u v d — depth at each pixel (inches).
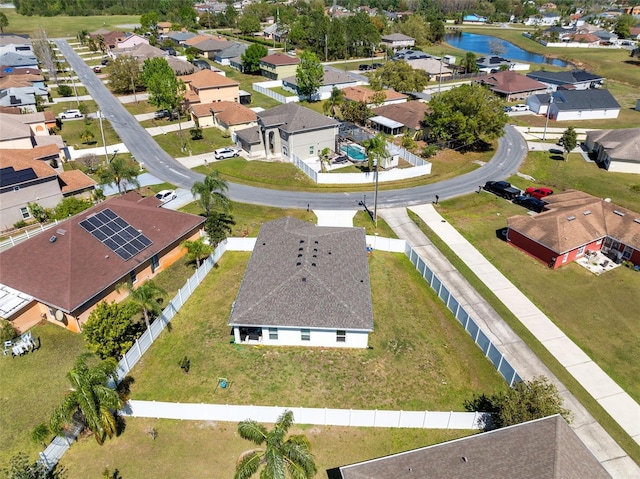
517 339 1413.6
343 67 5339.6
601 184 2504.9
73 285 1424.7
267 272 1480.1
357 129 3267.7
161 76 3373.5
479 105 2807.6
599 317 1512.1
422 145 3041.3
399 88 3981.3
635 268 1749.5
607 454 1069.1
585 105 3659.0
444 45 7111.2
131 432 1114.1
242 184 2482.8
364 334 1337.4
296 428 1123.9
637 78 4995.1
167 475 1018.1
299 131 2679.6
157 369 1295.5
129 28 7450.8
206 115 3368.6
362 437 1106.7
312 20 6520.7
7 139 2544.3
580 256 1834.4
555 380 1266.0
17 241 1878.7
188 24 7347.4
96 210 1729.8
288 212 2177.7
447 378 1269.7
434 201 2294.5
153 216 1803.6
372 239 1863.9
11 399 1206.3
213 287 1651.1
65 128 3307.1
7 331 1363.2
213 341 1397.6
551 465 852.0
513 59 6274.6
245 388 1230.9
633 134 2753.4
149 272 1686.8
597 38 7003.0
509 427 964.6
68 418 979.9
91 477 1011.9
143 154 2876.5
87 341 1261.1
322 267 1480.1
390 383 1249.4
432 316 1510.8
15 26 7416.3
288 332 1352.1
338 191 2400.3
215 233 1827.0
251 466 860.0
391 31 6820.9
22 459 1013.2
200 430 1120.8
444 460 904.9
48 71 4702.3
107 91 4288.9
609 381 1268.5
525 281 1691.7
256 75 4877.0
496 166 2746.1
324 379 1259.2
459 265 1781.5
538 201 2187.5
